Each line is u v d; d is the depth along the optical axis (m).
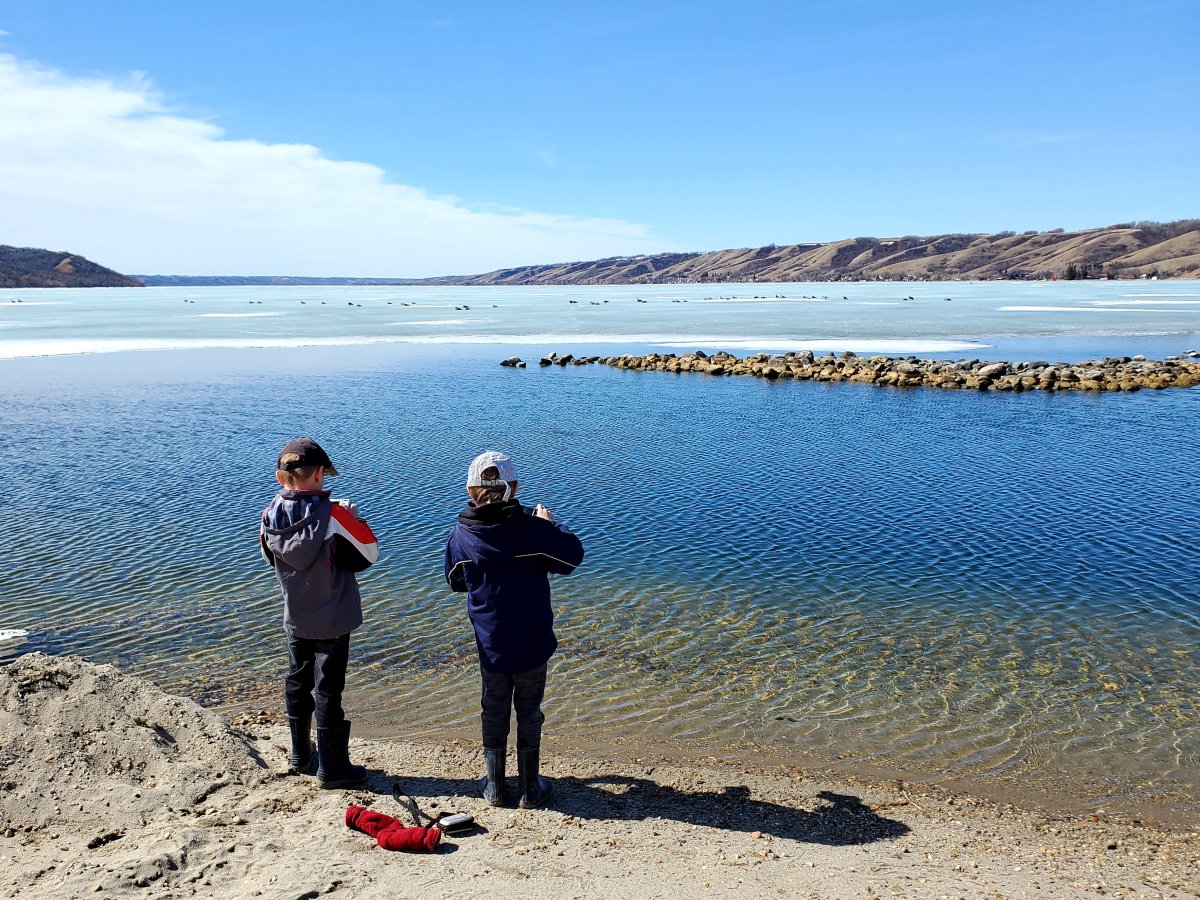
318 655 5.11
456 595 10.02
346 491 15.24
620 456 18.50
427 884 3.99
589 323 73.56
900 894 4.14
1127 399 28.50
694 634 8.94
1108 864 4.73
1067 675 7.93
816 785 5.81
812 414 25.02
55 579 10.54
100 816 4.57
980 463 17.86
